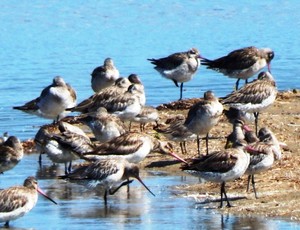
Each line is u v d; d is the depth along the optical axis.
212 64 32.47
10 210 20.30
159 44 46.97
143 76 38.81
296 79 37.06
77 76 39.22
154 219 20.56
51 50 45.50
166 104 31.91
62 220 20.73
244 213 20.62
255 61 31.77
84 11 58.75
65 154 24.84
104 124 26.27
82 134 25.45
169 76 32.97
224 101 27.23
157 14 57.34
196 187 23.19
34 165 26.22
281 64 40.69
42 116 30.09
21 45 46.97
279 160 24.41
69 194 23.06
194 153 26.12
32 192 20.69
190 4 61.31
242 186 22.66
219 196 22.19
